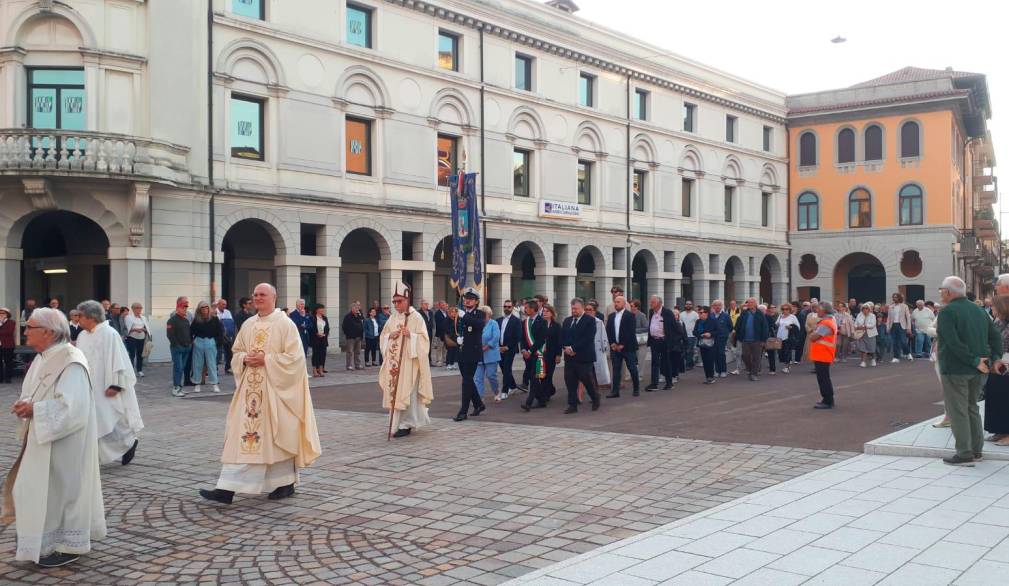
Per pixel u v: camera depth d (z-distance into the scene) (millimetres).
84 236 27281
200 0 25125
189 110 24703
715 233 46094
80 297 27609
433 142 32062
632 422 12805
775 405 14656
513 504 7582
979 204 71562
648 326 19406
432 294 33031
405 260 31672
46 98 23031
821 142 50750
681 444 10641
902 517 6664
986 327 8859
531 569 5730
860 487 7820
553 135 36781
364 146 30219
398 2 30578
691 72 44188
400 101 30812
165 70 23938
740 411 13914
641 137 41312
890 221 48469
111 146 22250
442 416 13828
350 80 29375
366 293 34250
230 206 25938
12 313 22688
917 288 48062
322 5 28469
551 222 36469
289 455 7871
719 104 46406
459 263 26797
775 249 50406
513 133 34969
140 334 20516
